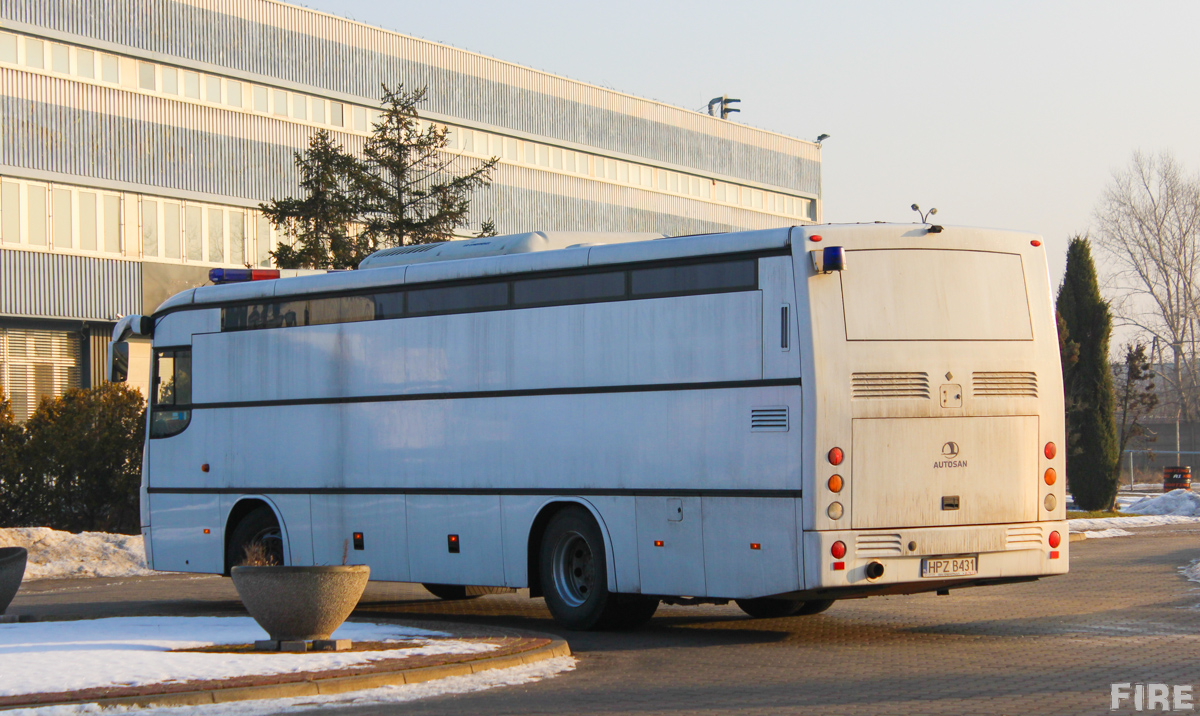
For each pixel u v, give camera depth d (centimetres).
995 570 1254
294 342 1658
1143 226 8369
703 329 1302
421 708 902
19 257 4631
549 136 6712
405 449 1538
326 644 1131
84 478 2995
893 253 1256
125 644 1160
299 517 1631
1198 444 7412
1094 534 3322
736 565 1259
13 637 1228
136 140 4969
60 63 4741
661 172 7475
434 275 1524
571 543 1416
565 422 1401
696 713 879
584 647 1265
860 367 1230
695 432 1298
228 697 912
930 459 1238
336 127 5678
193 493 1745
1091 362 4319
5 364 4688
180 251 5122
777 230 1262
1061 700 915
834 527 1206
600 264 1383
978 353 1265
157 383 1803
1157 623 1416
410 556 1527
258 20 5375
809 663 1132
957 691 962
